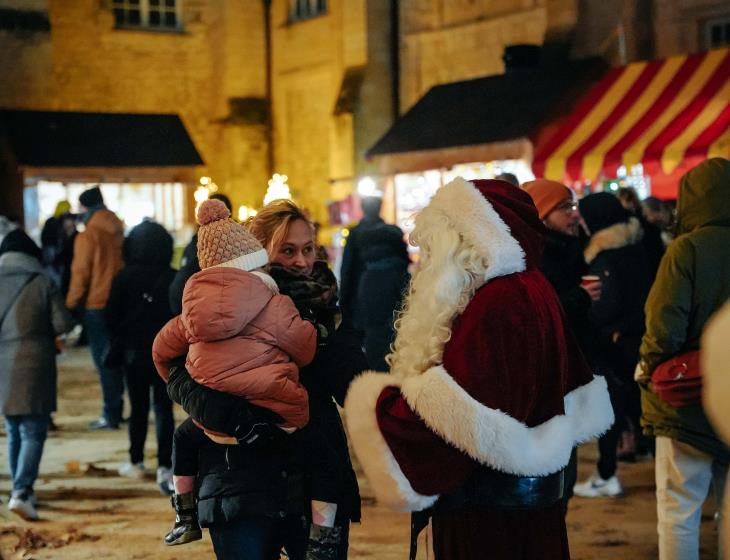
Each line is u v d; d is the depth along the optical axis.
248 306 3.00
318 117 21.59
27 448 5.91
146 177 18.86
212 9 22.75
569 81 13.81
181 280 5.38
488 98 14.61
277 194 15.29
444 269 2.64
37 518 5.95
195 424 3.19
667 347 3.81
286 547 3.30
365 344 7.33
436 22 19.06
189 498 3.25
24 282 5.92
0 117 18.66
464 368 2.52
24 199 18.20
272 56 22.66
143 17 22.48
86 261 8.73
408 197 15.05
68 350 14.45
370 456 2.58
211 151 22.92
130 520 5.94
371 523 5.84
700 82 11.41
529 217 2.79
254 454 3.09
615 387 5.91
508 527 2.66
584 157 11.09
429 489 2.54
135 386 6.68
